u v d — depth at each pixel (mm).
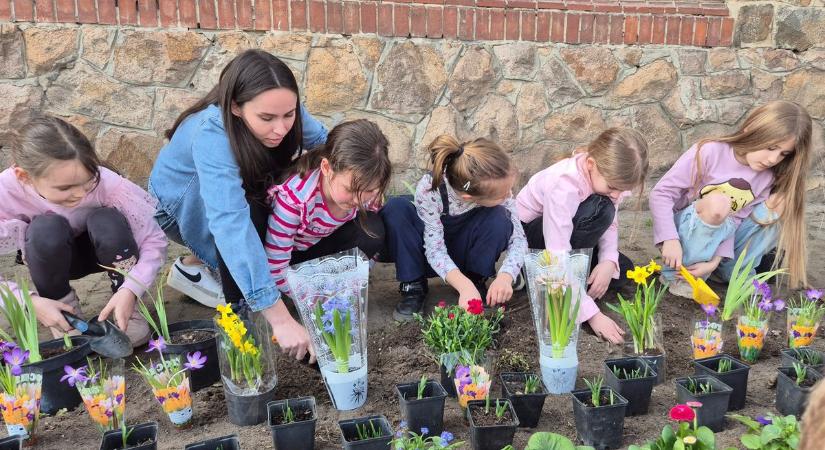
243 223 2250
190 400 2158
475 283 3143
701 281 2771
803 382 2156
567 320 2254
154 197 2746
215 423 2191
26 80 3979
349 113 4438
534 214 3242
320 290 2174
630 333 2574
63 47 3986
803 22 4648
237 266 2217
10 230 2537
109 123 4137
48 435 2117
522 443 2029
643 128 4738
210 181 2279
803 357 2352
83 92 4062
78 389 2141
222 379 2199
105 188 2600
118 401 2094
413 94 4453
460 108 4543
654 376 2162
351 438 1947
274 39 4230
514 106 4602
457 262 3125
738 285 2668
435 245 2902
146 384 2426
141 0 4035
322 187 2486
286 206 2457
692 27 4648
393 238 2949
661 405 2250
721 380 2186
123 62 4074
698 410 2066
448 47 4438
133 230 2682
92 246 2779
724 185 3025
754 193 3195
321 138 2934
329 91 4367
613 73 4637
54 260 2498
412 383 2146
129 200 2664
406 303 2975
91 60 4035
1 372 2053
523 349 2674
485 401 2094
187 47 4125
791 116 2930
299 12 4227
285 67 2301
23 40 3926
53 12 3945
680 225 3203
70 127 2309
